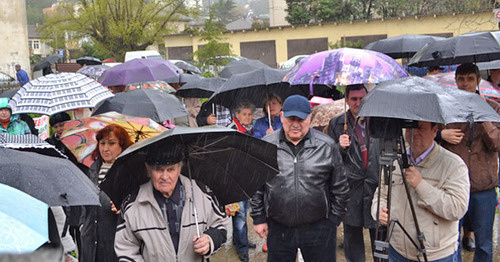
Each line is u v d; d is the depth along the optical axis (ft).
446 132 15.30
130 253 10.48
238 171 10.69
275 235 14.26
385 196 12.58
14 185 9.10
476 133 15.37
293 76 16.15
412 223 11.85
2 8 86.99
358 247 16.43
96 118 15.51
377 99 10.78
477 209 15.75
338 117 16.75
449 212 11.37
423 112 10.30
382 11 135.03
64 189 9.48
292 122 13.55
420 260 11.87
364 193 15.75
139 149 9.60
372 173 15.48
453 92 10.82
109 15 117.91
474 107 10.48
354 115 16.06
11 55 88.48
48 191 9.28
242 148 10.18
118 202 10.65
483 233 15.85
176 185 10.66
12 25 88.33
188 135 9.70
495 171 15.70
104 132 14.30
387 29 111.96
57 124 18.67
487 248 15.85
